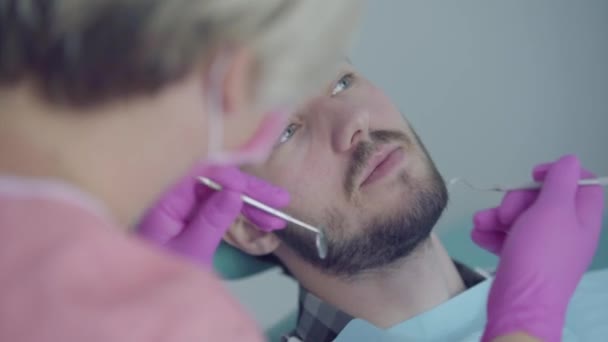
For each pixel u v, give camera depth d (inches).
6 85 16.0
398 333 47.1
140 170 17.1
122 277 15.5
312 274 48.6
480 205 59.7
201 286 15.9
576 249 35.8
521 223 36.8
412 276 47.6
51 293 14.7
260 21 16.4
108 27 15.0
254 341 16.0
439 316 47.6
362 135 45.8
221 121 18.1
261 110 18.6
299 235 46.6
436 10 56.3
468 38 57.6
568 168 39.3
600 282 51.5
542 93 60.1
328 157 45.8
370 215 45.6
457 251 58.1
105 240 15.8
